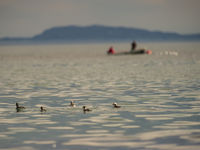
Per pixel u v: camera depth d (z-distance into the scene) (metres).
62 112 32.22
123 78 59.06
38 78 61.16
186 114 30.56
